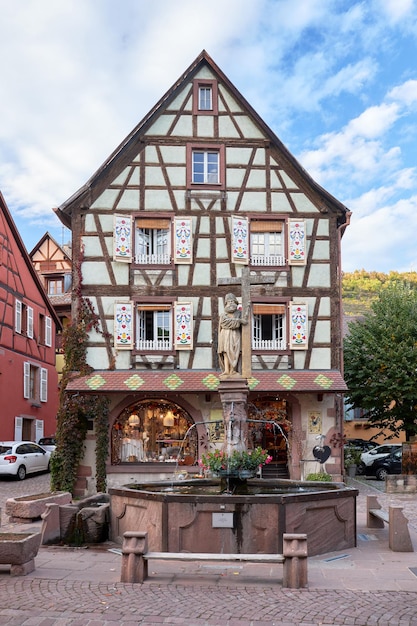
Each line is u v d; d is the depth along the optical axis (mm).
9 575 8242
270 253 21812
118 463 20125
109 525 10570
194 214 21531
